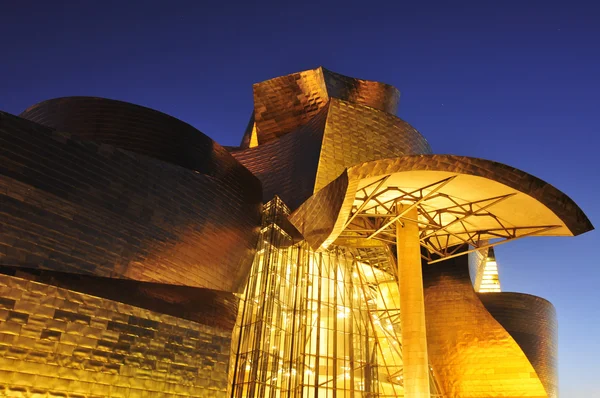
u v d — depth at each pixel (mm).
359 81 38375
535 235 28062
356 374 27891
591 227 24656
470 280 35500
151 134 23234
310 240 24797
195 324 17859
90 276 16547
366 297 31641
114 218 17953
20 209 15031
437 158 21391
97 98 23438
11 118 15523
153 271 19000
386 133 33344
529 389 31703
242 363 23250
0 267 14086
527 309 35188
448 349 34031
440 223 28844
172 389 16297
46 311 13977
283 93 37219
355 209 27969
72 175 16859
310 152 30578
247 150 35375
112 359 15031
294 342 26094
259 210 27516
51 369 13617
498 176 22188
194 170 22906
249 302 24828
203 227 22172
